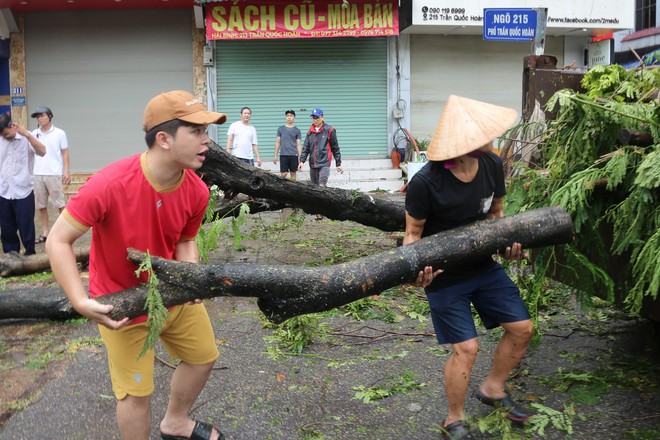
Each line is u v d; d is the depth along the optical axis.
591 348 4.44
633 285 3.60
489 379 3.48
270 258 7.47
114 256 2.77
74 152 16.56
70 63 16.31
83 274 6.88
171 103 2.61
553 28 16.39
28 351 4.68
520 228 3.07
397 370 4.19
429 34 16.73
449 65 16.91
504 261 4.32
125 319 2.65
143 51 16.33
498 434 3.33
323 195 5.96
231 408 3.69
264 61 16.36
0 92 16.36
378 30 15.82
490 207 3.34
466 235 3.06
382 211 6.18
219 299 6.00
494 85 17.11
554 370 4.09
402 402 3.73
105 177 2.62
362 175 15.98
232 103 16.47
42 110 9.06
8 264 7.01
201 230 5.80
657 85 3.95
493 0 15.63
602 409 3.55
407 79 16.69
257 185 5.78
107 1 15.47
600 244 3.71
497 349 3.41
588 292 3.80
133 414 2.84
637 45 19.31
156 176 2.71
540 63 4.99
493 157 3.23
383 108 16.75
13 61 16.22
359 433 3.38
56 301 5.25
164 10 16.19
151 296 2.62
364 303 5.58
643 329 4.76
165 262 2.73
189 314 2.99
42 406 3.76
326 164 11.77
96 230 2.75
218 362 4.39
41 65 16.30
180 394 3.11
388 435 3.35
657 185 3.12
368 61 16.55
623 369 4.06
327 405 3.71
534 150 4.45
